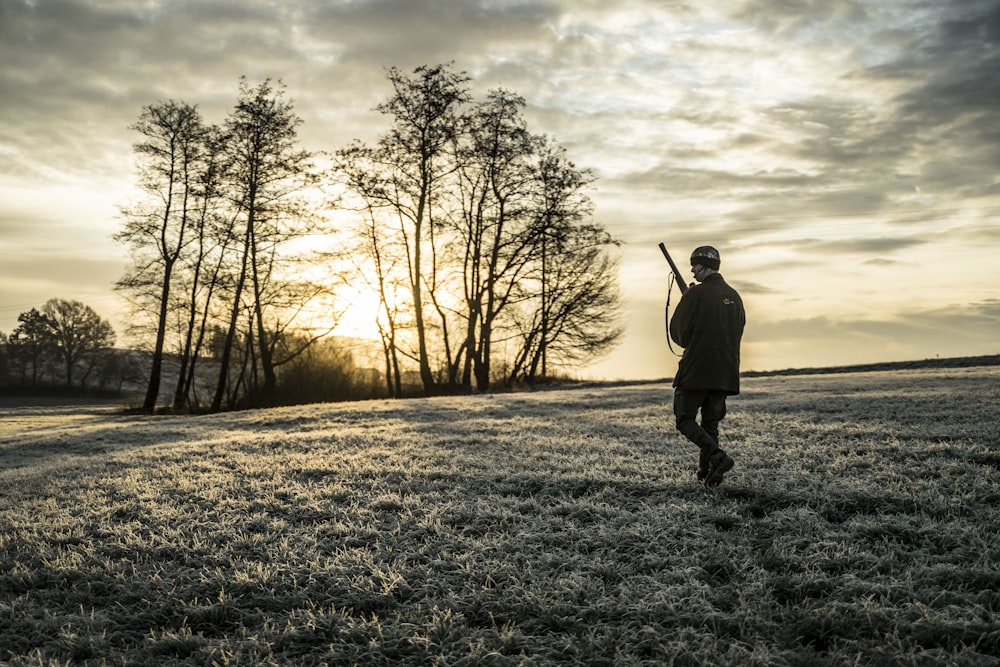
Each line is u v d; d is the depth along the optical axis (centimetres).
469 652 310
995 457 625
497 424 1183
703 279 559
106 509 600
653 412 1276
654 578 383
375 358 3788
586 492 589
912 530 436
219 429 1498
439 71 2997
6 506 684
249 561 443
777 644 312
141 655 328
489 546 448
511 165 3172
